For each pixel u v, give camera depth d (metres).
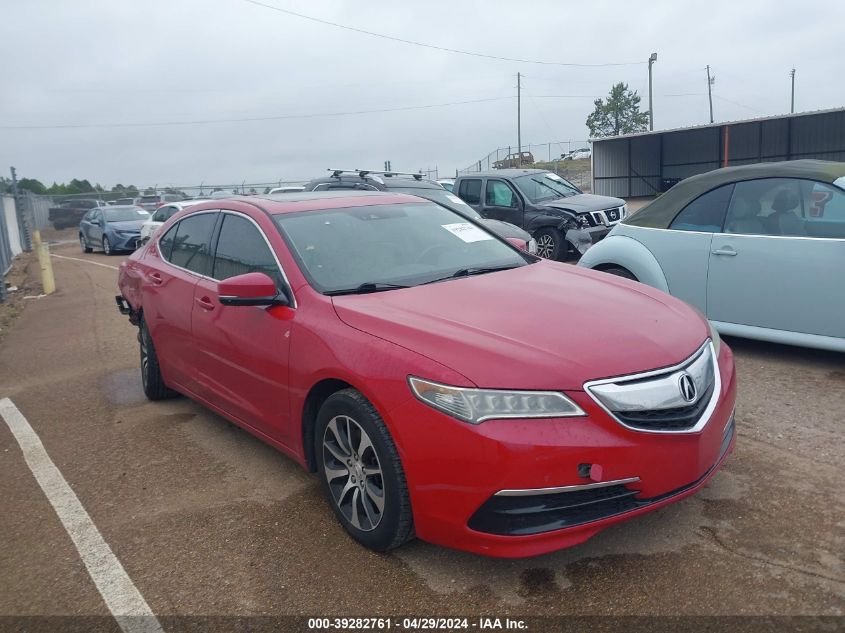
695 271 6.19
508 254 4.75
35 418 5.85
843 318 5.39
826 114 32.34
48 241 33.72
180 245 5.33
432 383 3.01
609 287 4.04
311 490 4.17
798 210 5.68
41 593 3.30
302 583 3.24
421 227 4.75
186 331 4.89
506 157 38.94
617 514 2.96
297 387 3.72
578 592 3.06
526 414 2.88
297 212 4.51
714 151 36.53
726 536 3.40
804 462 4.11
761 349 6.34
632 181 38.06
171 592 3.25
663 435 3.00
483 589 3.12
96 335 9.38
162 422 5.51
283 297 3.96
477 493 2.90
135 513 4.03
